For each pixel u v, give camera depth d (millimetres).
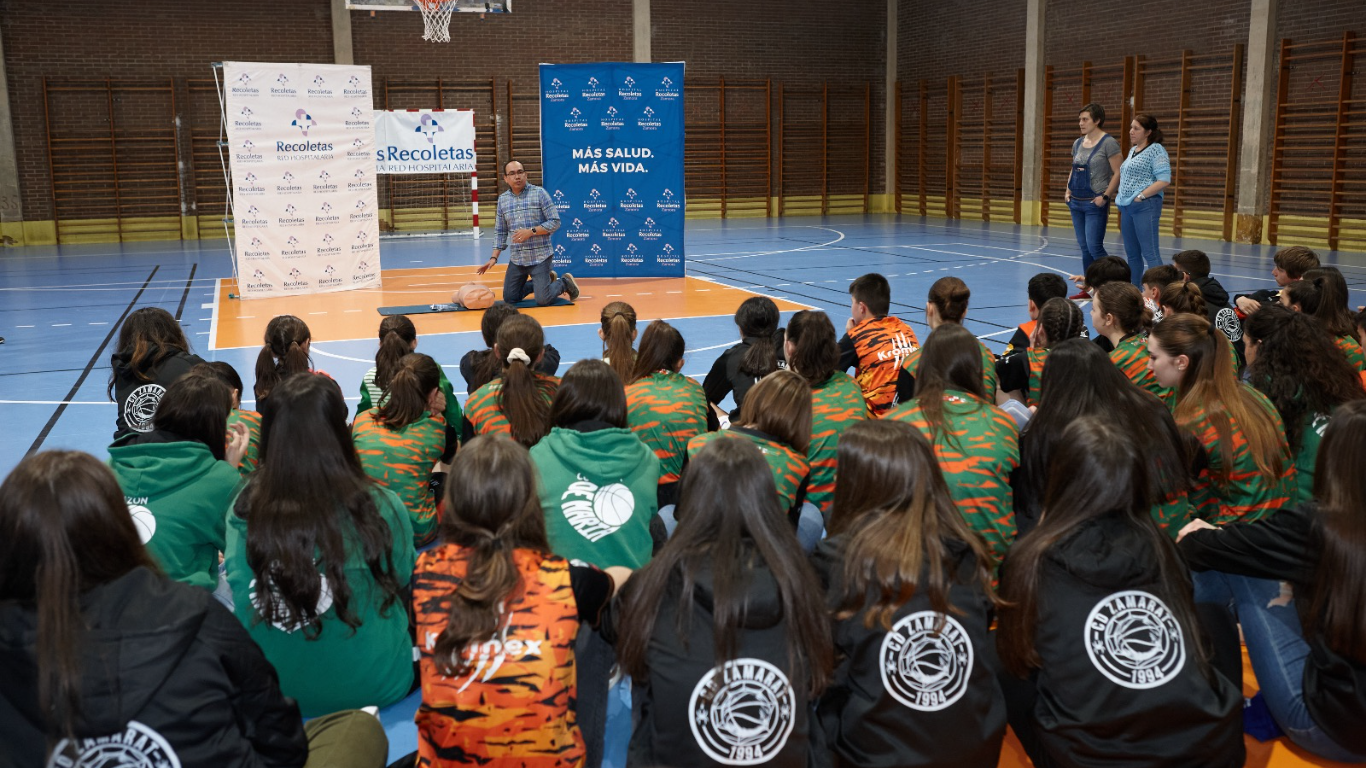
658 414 3855
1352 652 2367
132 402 4293
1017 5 20969
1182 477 2969
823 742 2215
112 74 19234
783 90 24062
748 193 24375
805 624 2012
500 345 4418
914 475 2197
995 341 8906
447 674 2051
